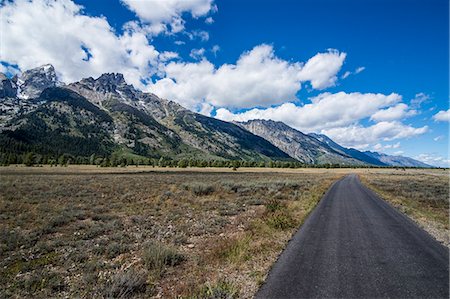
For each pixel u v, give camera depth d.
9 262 9.22
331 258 8.72
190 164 152.50
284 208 18.27
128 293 6.74
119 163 134.25
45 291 7.08
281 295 6.18
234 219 16.89
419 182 51.66
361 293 6.24
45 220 14.93
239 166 162.25
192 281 7.32
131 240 11.81
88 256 9.89
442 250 9.60
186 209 20.23
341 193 31.92
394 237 11.42
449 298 6.00
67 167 117.56
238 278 7.39
